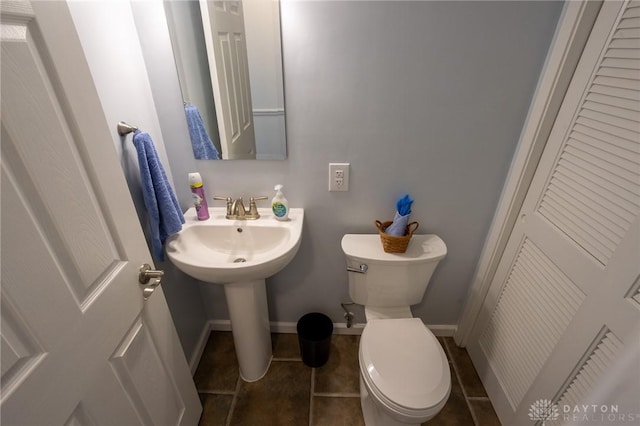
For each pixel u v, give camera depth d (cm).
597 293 83
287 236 119
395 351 114
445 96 108
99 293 68
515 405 120
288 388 146
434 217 134
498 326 133
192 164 125
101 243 69
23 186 50
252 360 144
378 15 97
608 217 82
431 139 116
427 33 99
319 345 147
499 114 111
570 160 95
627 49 76
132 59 101
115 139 93
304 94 110
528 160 109
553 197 102
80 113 62
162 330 98
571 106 94
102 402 71
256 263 102
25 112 50
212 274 102
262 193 130
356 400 141
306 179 126
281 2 96
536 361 108
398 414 99
